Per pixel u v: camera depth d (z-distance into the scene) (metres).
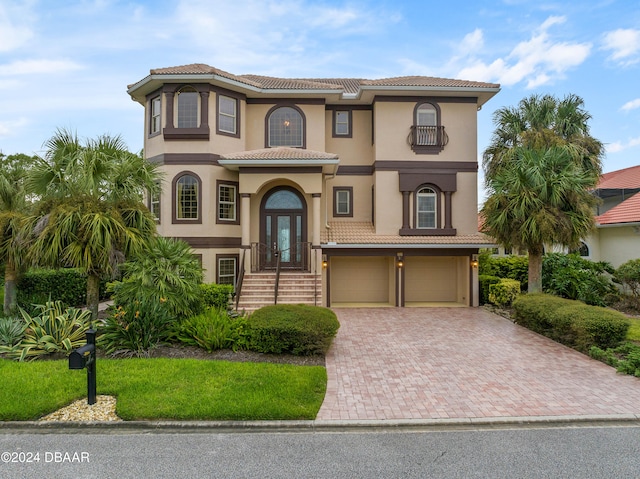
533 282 14.13
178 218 15.68
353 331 11.79
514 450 5.09
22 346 8.51
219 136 16.06
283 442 5.28
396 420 5.86
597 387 7.22
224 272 16.19
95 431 5.59
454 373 7.98
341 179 18.16
